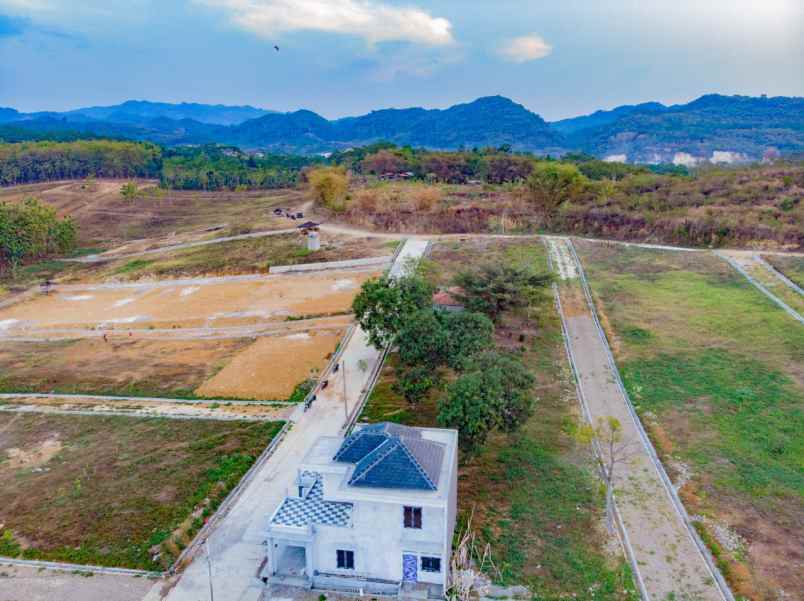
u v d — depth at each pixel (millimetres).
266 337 80125
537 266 98062
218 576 38406
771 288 83688
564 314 81125
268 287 99250
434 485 35688
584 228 122500
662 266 96750
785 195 127000
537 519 42562
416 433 41000
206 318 88500
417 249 110500
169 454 52688
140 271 112625
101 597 37062
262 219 146500
